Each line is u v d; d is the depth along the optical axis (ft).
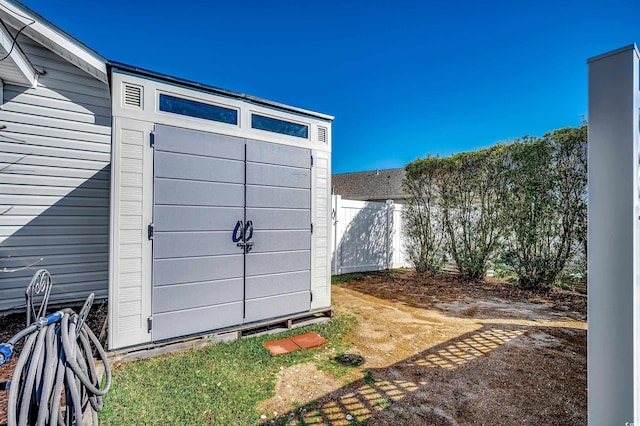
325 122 14.39
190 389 8.06
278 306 12.71
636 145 4.72
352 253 25.58
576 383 8.59
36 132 14.96
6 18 13.08
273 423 6.88
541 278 18.93
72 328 5.04
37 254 15.02
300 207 13.48
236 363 9.55
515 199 19.61
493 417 7.13
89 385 5.04
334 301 17.19
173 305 10.43
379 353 10.54
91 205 16.24
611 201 4.85
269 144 12.60
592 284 5.06
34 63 14.82
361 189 61.82
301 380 8.72
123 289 9.67
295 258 13.26
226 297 11.46
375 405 7.58
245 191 11.96
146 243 10.02
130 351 9.64
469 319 14.12
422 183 25.11
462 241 22.70
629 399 4.73
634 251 4.66
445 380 8.76
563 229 17.76
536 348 10.87
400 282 22.31
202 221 11.02
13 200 14.53
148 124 10.10
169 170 10.43
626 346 4.75
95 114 16.26
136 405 7.30
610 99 4.86
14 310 14.37
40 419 4.17
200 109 11.09
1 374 8.68
